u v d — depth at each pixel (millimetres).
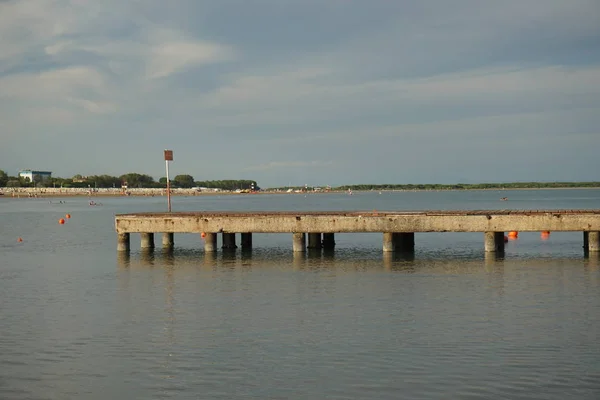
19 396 18375
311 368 20266
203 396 18234
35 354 21922
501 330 24016
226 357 21422
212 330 24641
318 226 45625
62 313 27656
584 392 18047
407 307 28016
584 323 24859
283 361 20953
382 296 30500
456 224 44344
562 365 20125
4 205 180000
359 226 45219
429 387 18562
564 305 27969
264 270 39188
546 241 57594
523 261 42250
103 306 29016
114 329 24922
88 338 23719
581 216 43031
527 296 30016
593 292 30672
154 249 51688
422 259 43969
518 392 18109
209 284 34281
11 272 39656
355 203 180125
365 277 36094
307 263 42250
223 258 45344
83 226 85188
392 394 18141
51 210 142750
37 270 40406
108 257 46781
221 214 47562
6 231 75562
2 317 26969
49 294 32000
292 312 27391
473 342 22547
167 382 19297
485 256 45281
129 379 19562
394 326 24812
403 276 36312
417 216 44562
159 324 25594
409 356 21188
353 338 23297
